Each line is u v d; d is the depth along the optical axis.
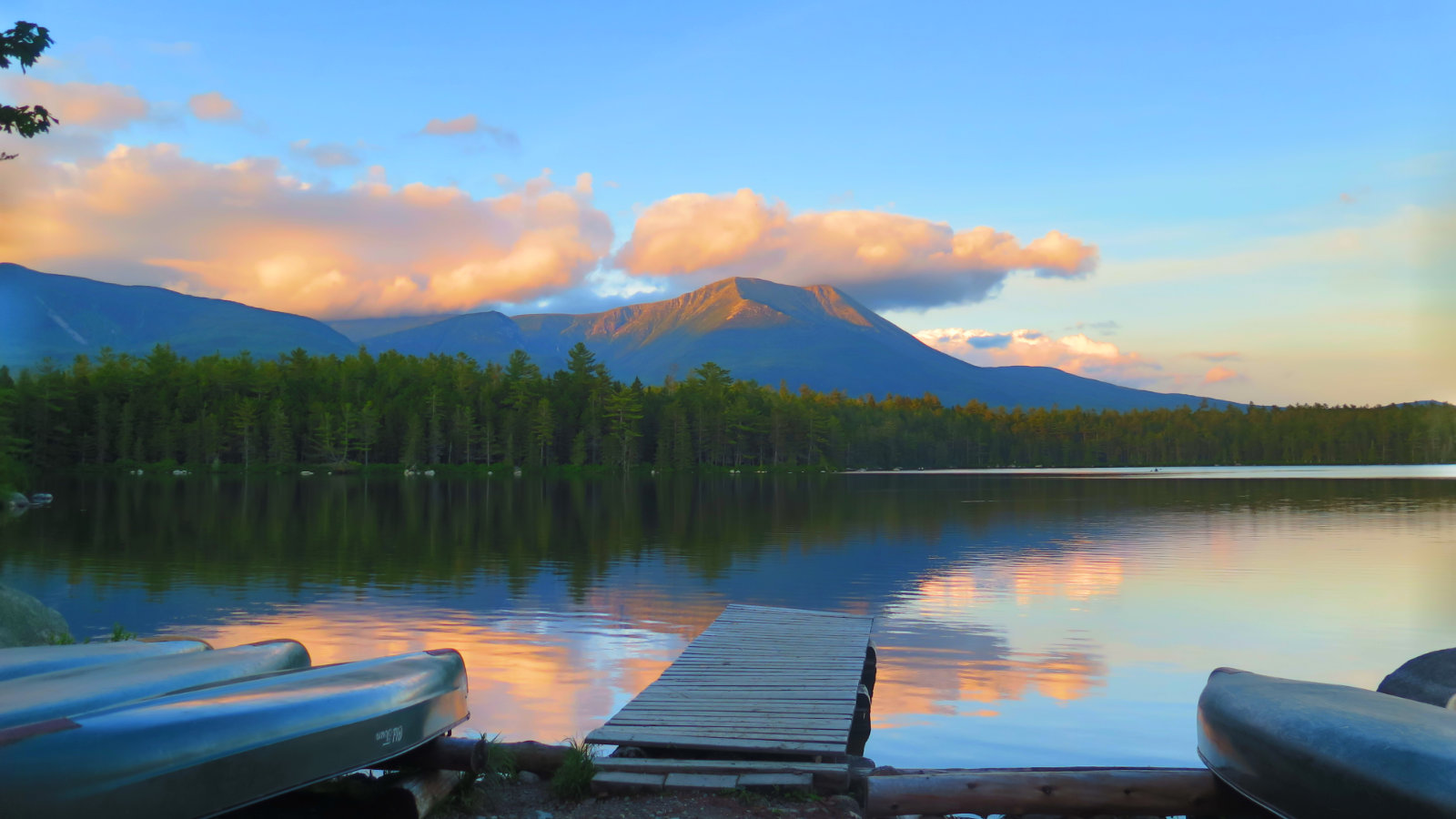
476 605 17.53
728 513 44.97
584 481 95.69
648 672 12.19
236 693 5.25
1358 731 4.92
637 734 6.95
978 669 12.56
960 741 9.42
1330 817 4.80
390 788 5.62
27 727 4.26
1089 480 94.06
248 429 108.25
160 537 31.25
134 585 20.03
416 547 28.58
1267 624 15.81
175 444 107.12
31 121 11.38
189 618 16.11
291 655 7.06
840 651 10.55
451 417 117.31
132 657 6.71
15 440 76.88
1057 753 9.07
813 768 6.14
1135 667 12.67
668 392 148.00
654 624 15.67
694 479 105.31
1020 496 61.47
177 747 4.54
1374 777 4.60
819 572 22.56
